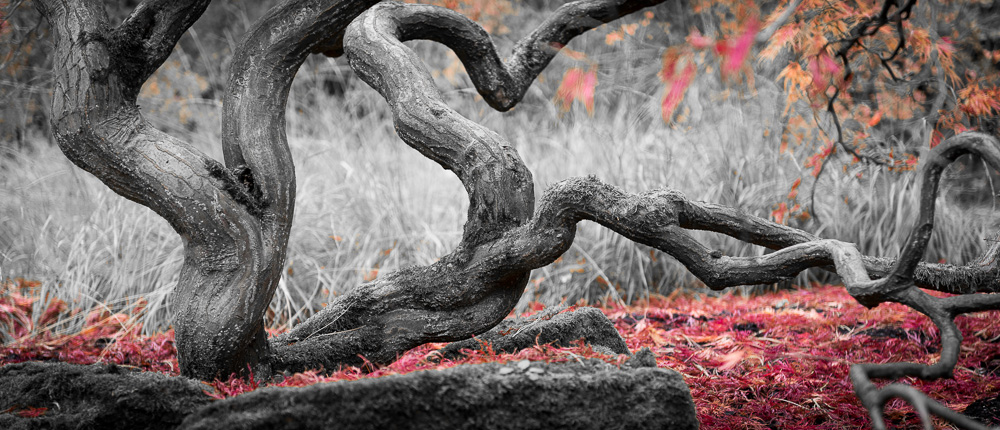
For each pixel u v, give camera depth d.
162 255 4.82
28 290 4.63
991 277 2.03
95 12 2.18
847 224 5.30
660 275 5.33
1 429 1.78
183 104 7.86
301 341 2.51
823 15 3.19
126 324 4.32
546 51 2.96
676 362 3.27
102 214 5.09
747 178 5.57
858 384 1.45
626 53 6.93
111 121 2.18
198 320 2.20
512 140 6.64
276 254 2.28
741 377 3.06
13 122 6.70
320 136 6.99
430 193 5.75
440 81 8.17
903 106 4.41
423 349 2.88
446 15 2.77
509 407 1.74
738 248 5.18
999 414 2.61
